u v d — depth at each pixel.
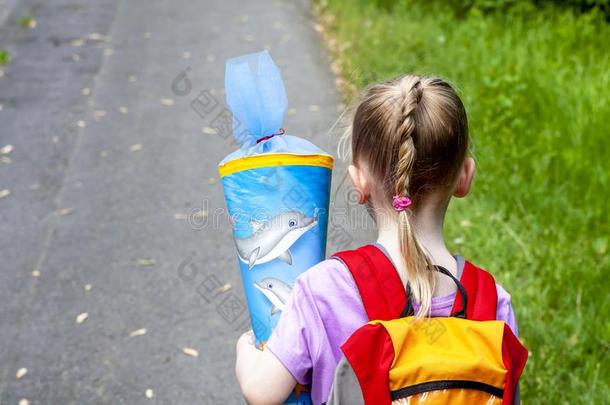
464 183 1.68
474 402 1.46
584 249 3.83
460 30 6.62
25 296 3.83
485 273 1.63
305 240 1.68
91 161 5.24
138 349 3.42
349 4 7.72
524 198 4.23
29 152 5.40
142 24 8.01
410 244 1.52
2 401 3.13
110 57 7.15
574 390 2.92
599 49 6.18
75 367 3.32
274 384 1.56
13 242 4.33
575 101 5.14
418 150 1.53
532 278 3.58
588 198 4.21
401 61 5.84
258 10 8.23
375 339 1.46
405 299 1.53
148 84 6.48
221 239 4.26
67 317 3.66
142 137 5.55
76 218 4.55
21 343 3.49
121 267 4.04
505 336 1.52
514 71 5.59
